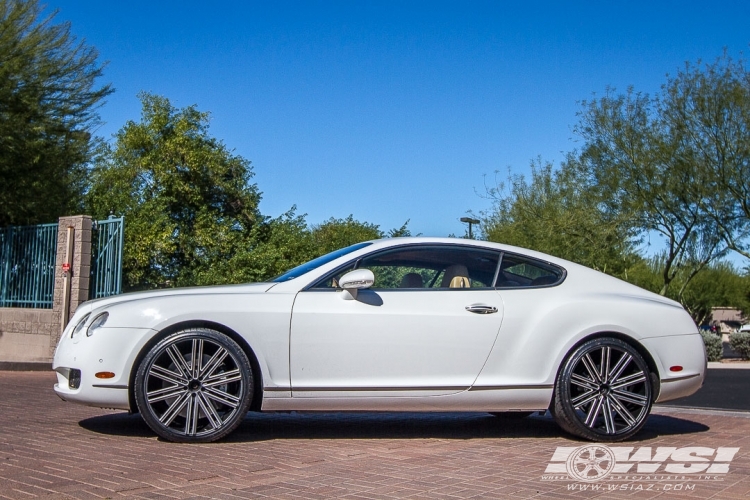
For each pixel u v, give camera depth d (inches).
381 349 224.1
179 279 842.8
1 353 559.5
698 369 244.2
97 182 869.8
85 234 524.1
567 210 1016.2
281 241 911.0
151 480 171.2
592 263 970.1
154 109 951.6
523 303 235.0
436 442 231.6
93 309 225.9
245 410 217.3
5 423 246.4
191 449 208.7
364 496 162.6
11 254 581.3
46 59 625.6
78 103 642.2
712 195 886.4
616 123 932.6
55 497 154.9
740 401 395.9
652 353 238.5
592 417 232.5
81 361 215.5
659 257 1457.9
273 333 219.8
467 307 230.4
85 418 260.7
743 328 1646.2
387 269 235.5
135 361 214.1
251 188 989.8
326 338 222.1
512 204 1152.2
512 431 257.0
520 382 230.1
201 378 216.4
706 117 880.9
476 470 191.3
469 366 228.2
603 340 235.3
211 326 218.7
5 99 591.2
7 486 162.1
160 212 858.1
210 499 157.1
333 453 209.2
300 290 227.0
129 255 807.1
